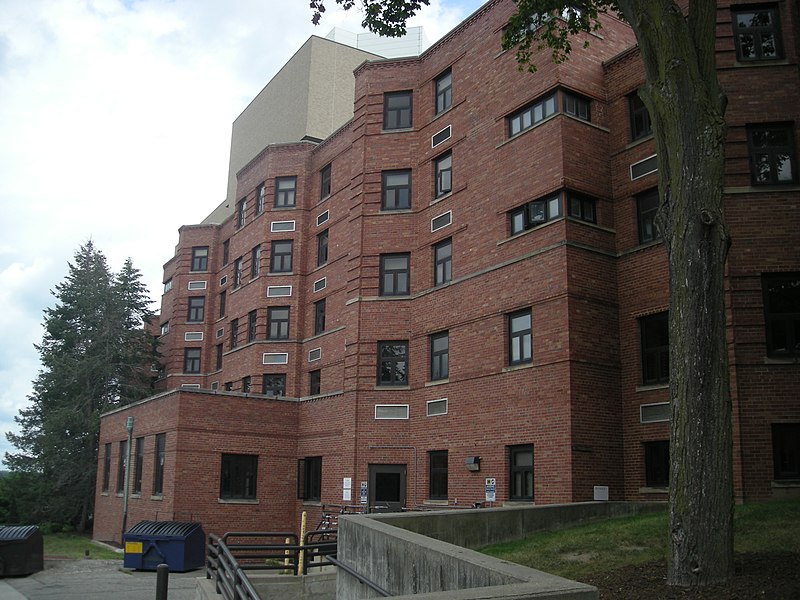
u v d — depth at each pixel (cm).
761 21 2023
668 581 945
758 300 1836
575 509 1642
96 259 5031
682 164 1060
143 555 2238
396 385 2678
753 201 1888
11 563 2094
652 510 1767
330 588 1505
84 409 4672
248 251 3756
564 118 2180
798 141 1922
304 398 3152
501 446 2195
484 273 2369
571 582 643
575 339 2036
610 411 2059
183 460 2838
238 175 4022
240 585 895
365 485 2614
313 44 4366
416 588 892
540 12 1736
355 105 3030
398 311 2719
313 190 3578
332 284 3256
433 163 2738
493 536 1467
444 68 2734
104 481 3672
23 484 4675
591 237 2142
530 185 2244
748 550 1108
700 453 956
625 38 2423
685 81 1082
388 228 2797
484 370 2305
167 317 5212
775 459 1773
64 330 4844
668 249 1062
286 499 3059
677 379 997
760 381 1798
